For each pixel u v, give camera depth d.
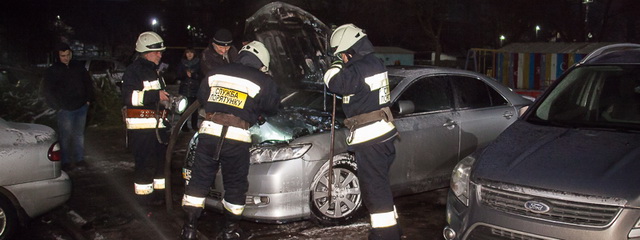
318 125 5.26
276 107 4.54
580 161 3.55
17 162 4.46
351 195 5.10
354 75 3.99
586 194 3.26
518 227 3.40
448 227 3.85
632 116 4.29
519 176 3.52
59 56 7.24
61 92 7.25
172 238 4.83
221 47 6.13
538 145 3.90
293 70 6.47
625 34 37.62
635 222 3.13
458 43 46.53
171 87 22.44
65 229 5.11
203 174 4.43
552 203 3.34
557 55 16.97
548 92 4.78
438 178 5.60
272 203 4.69
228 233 4.55
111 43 35.81
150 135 5.36
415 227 5.16
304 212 4.80
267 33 6.47
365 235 4.82
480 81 6.11
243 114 4.38
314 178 4.83
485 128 5.89
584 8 36.03
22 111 10.23
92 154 8.48
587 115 4.44
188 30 36.19
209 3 35.81
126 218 5.35
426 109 5.57
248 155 4.47
